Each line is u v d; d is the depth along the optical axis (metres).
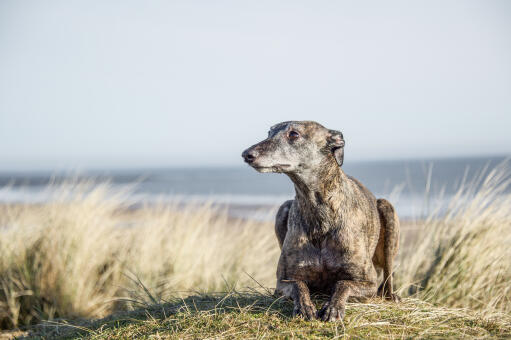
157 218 6.76
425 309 3.16
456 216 5.08
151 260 5.89
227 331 2.72
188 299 3.75
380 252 4.03
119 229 6.58
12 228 5.76
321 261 3.38
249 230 7.04
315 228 3.39
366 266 3.34
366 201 3.72
